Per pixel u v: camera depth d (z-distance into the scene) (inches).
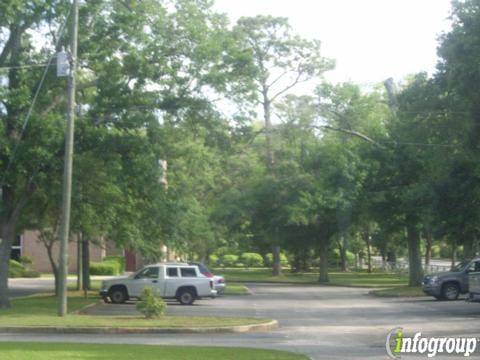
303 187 2197.3
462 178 1179.9
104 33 1021.2
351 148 1878.7
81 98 1095.0
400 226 1717.5
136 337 778.2
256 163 2529.5
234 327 831.7
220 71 1046.4
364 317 1020.5
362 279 2396.7
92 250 2556.6
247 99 1066.7
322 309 1179.9
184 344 695.7
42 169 1007.0
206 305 1266.0
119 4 1047.6
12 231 1067.3
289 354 597.0
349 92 2169.0
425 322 932.0
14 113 980.6
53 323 857.5
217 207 2364.7
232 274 2800.2
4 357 522.3
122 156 1029.2
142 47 1040.8
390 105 1888.5
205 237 1908.2
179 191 1444.4
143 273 1264.8
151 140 1032.8
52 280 2209.6
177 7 1072.2
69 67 923.4
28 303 1202.0
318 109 2213.3
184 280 1263.5
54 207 1273.4
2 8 934.4
